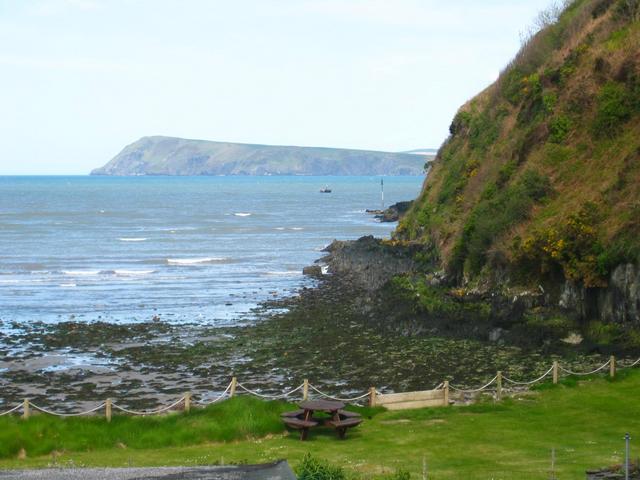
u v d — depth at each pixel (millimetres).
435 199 79688
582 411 29062
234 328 53062
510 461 23359
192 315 59219
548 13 77500
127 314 60219
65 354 45906
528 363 39531
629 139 49875
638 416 28156
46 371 41781
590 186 48469
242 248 110438
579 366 37375
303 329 51625
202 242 118688
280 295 68312
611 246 42031
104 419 27438
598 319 42188
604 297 41812
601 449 24406
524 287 46188
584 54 58969
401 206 159875
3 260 97250
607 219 44281
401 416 29203
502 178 57562
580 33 64000
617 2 60875
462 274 53469
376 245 86438
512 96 71562
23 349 47344
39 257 100562
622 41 56656
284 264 91875
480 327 46156
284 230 137750
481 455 24078
